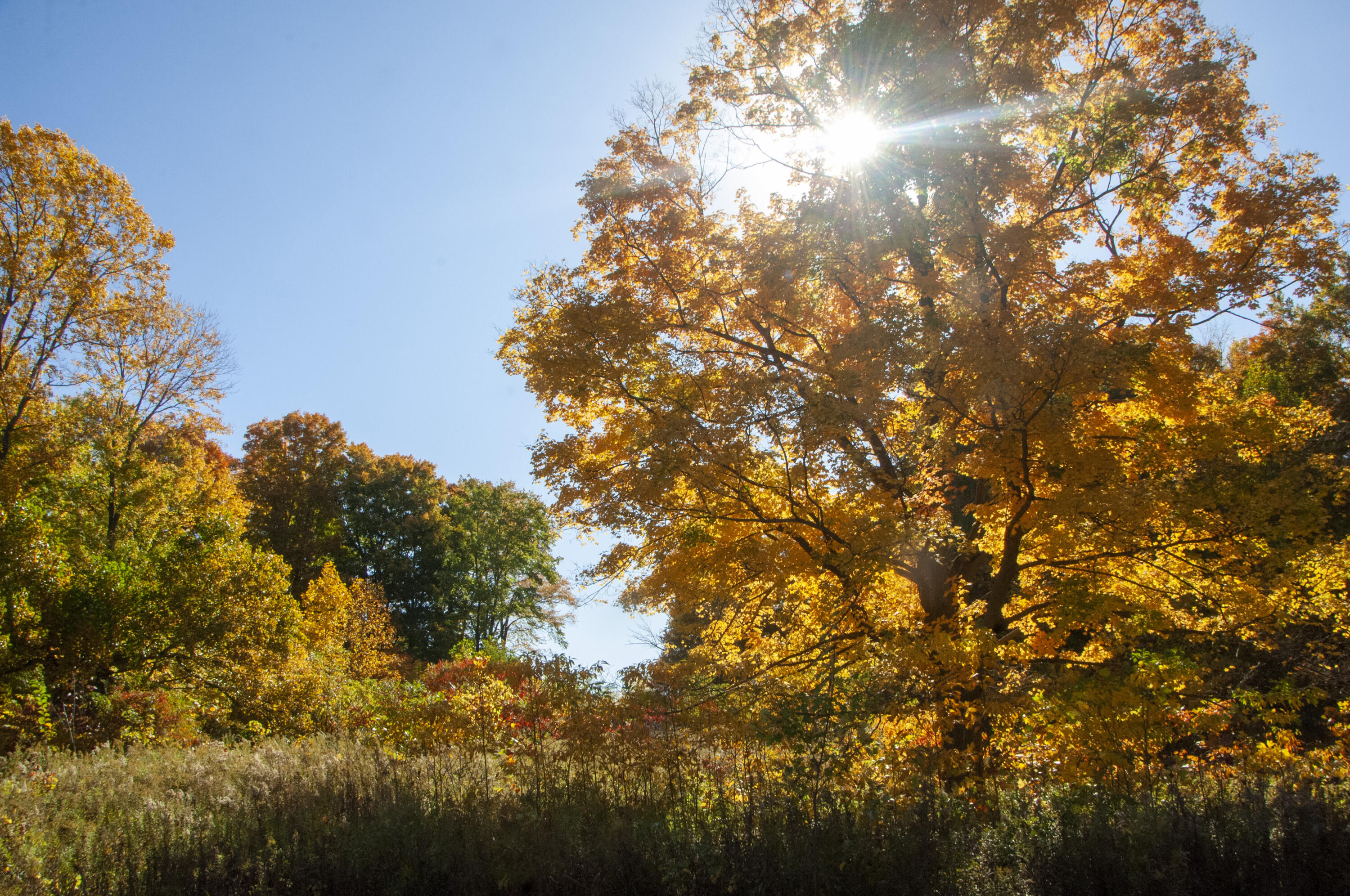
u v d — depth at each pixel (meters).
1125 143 8.88
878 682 7.02
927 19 8.99
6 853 5.28
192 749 9.77
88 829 6.20
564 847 5.38
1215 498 7.36
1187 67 8.98
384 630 26.09
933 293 8.61
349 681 15.91
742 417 8.18
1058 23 9.13
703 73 10.62
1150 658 7.48
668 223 9.88
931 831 5.37
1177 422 8.61
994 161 8.91
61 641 12.62
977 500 9.61
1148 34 9.77
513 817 6.04
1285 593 7.90
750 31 10.65
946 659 7.07
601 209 10.01
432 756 7.49
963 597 9.48
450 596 40.50
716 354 9.96
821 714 6.09
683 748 6.68
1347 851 5.18
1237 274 8.27
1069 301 8.57
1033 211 9.80
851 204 9.06
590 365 8.84
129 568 14.32
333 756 8.54
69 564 13.32
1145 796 6.02
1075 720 6.81
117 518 19.72
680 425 8.22
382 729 8.38
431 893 5.21
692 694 7.16
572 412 10.55
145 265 20.97
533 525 42.28
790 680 7.70
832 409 7.56
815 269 9.05
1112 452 8.02
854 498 8.56
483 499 41.91
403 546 42.56
